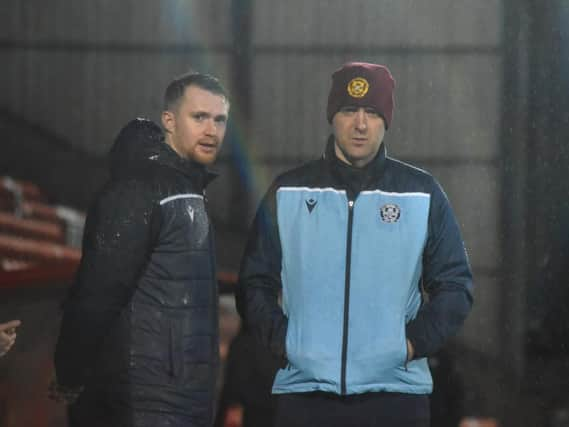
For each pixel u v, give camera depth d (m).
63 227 48.06
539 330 34.06
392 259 11.79
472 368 39.53
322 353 11.63
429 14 47.97
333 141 12.20
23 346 18.80
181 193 11.62
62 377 11.54
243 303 12.05
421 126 47.28
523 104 41.47
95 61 50.97
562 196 33.75
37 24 51.00
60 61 51.00
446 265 11.92
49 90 50.94
